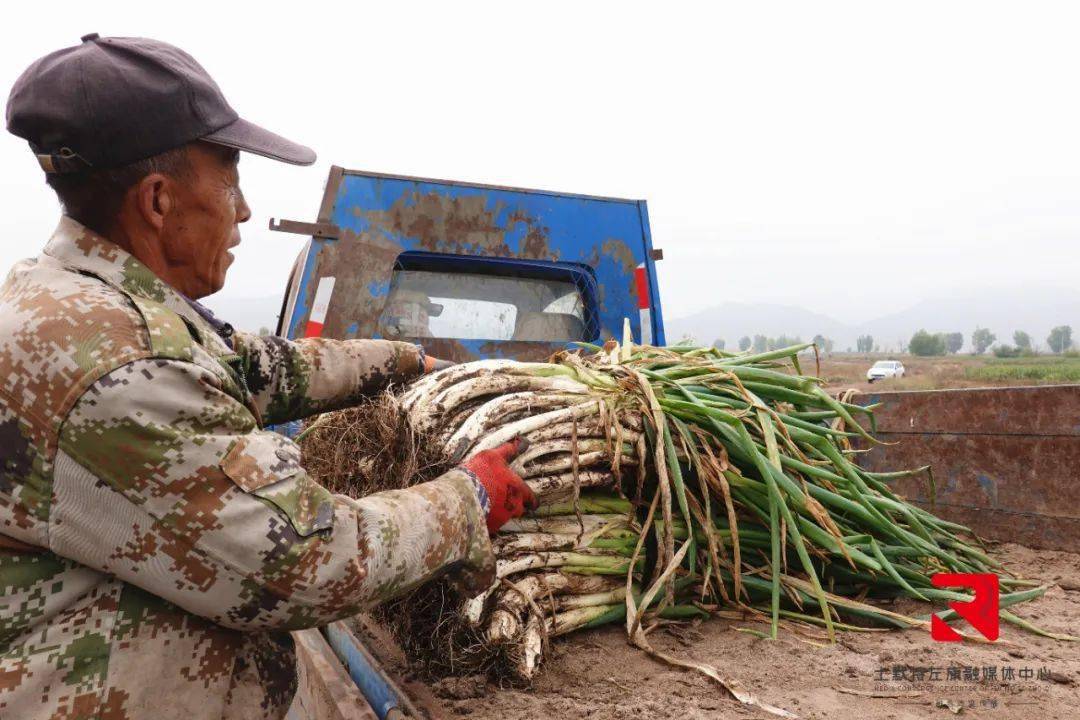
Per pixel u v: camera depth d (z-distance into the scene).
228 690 1.33
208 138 1.40
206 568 1.19
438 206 3.85
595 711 1.69
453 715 1.69
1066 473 3.21
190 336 1.30
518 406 2.11
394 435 2.18
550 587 2.07
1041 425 3.30
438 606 1.97
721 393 2.56
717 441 2.35
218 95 1.43
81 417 1.15
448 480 1.54
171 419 1.18
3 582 1.20
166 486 1.17
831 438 2.73
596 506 2.24
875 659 2.03
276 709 1.40
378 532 1.32
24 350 1.18
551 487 2.06
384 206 3.76
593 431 2.17
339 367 2.02
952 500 3.69
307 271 3.67
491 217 3.95
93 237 1.37
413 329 3.93
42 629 1.21
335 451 2.52
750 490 2.36
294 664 1.46
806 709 1.70
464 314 4.10
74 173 1.34
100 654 1.22
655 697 1.76
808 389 2.62
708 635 2.22
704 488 2.26
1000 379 79.38
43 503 1.18
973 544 3.49
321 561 1.24
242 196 1.55
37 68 1.31
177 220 1.42
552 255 4.07
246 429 1.28
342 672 1.94
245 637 1.38
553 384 2.25
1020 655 2.06
